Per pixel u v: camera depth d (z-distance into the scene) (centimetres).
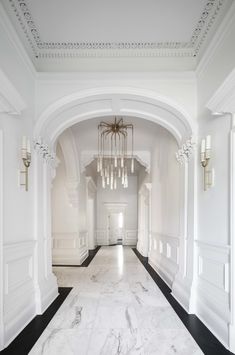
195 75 434
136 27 373
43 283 454
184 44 416
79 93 440
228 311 319
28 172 410
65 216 919
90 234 1395
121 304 468
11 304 338
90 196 1398
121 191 1644
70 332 354
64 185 925
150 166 946
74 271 769
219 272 348
